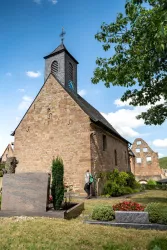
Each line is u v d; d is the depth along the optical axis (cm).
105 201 1164
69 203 930
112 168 1938
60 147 1648
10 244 454
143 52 721
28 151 1805
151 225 594
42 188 758
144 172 3988
